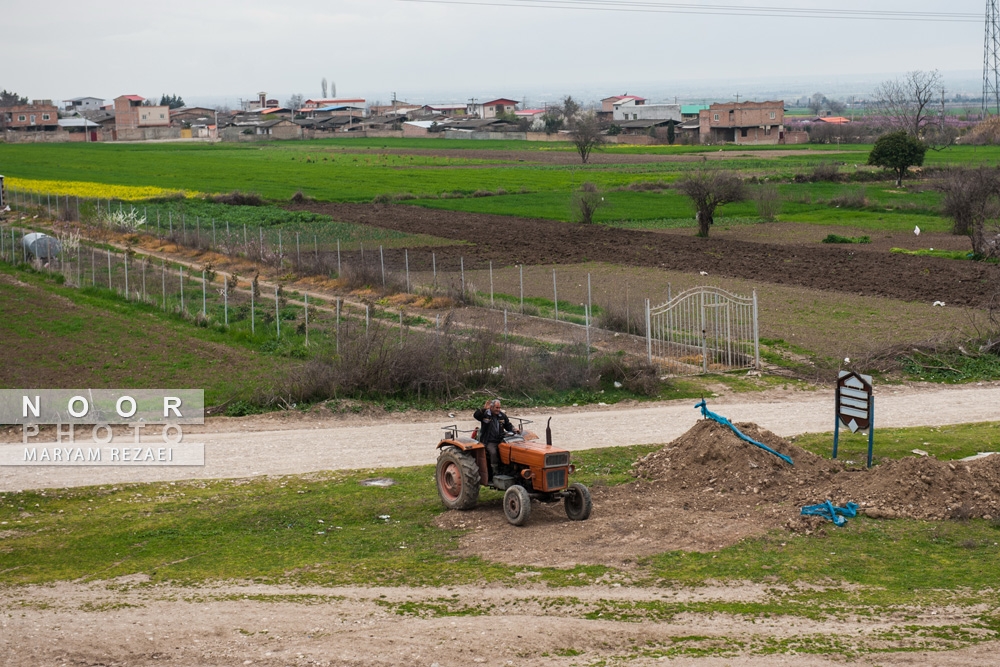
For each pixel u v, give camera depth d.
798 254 53.12
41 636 11.34
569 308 37.66
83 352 30.27
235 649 10.80
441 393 25.98
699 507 15.91
